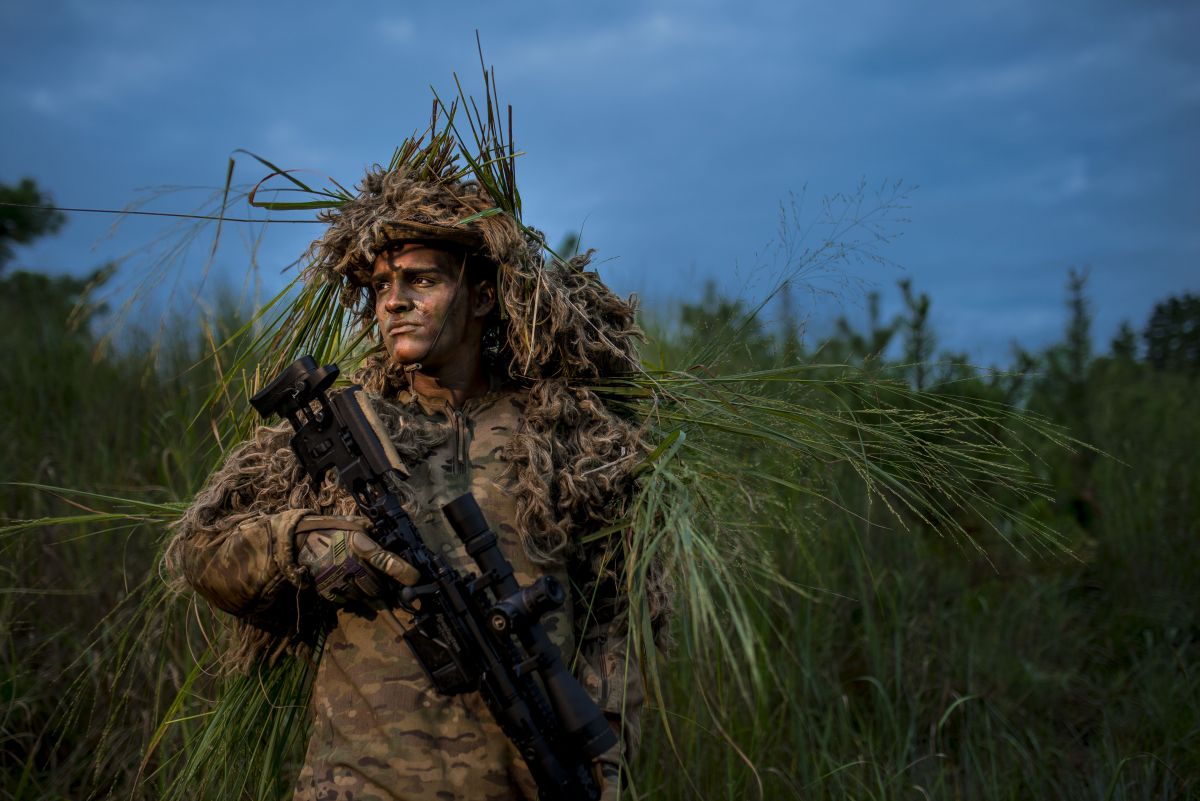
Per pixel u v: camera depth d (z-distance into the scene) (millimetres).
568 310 2061
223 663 2205
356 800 1758
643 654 2023
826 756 2979
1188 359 6359
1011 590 4137
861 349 4035
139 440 4098
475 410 2062
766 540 3221
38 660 3049
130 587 3150
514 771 1840
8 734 2836
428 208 1980
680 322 4500
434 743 1797
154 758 2756
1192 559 4371
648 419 2109
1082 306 5211
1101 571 4355
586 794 1723
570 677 1734
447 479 1969
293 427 1903
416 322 1985
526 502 1943
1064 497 4578
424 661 1786
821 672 3381
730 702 3061
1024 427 4617
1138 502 4621
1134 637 3990
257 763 2316
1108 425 5113
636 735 1976
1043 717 3576
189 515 1953
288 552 1826
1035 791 3033
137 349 4719
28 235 7367
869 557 3926
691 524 1771
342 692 1854
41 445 4027
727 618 3199
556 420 2025
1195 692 3496
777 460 2459
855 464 2199
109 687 2881
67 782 2709
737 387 2326
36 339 5250
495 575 1764
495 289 2102
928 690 3561
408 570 1745
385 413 1984
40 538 3309
